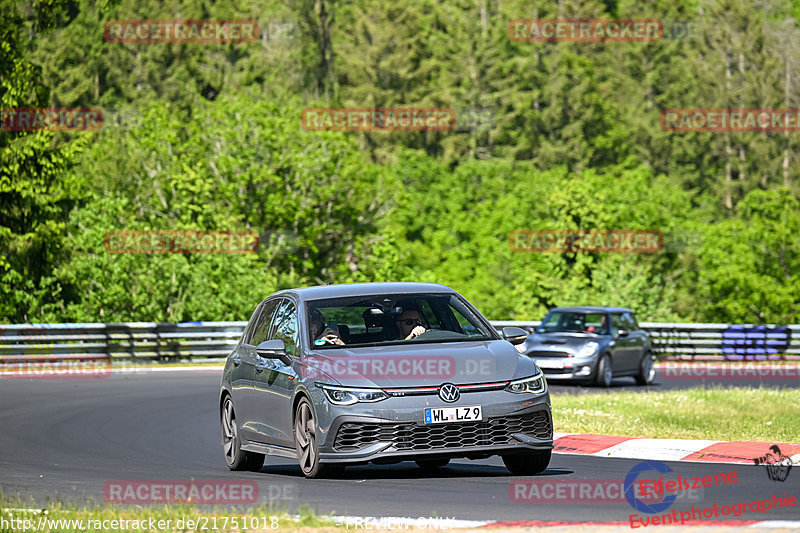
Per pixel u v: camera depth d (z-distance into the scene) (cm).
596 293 18175
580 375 9419
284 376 4175
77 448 5622
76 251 14562
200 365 12100
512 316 19050
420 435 3834
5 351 11431
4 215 14988
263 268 16625
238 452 4616
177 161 19162
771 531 2805
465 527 2952
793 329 13912
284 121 19812
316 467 3938
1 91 15338
